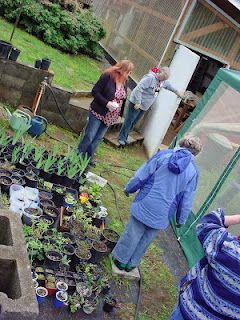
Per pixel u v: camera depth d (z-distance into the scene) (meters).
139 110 7.47
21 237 2.64
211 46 8.55
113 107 5.57
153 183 3.93
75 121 7.17
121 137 7.77
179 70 7.98
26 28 10.22
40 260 4.01
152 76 7.25
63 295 3.75
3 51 6.28
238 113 5.41
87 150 6.11
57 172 5.38
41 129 6.32
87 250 4.35
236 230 4.84
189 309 2.86
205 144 5.95
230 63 8.87
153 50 9.09
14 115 6.04
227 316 2.74
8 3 9.95
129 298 4.27
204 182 5.70
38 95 6.62
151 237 4.20
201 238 2.71
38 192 4.85
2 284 2.50
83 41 10.99
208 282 2.77
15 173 4.96
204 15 8.19
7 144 5.38
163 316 4.26
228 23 8.29
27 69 6.55
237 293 2.64
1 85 6.59
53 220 4.52
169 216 4.01
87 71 9.99
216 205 5.33
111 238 4.77
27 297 2.23
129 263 4.39
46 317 3.58
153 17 9.62
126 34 11.23
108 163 6.93
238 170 5.16
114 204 5.76
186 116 10.34
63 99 6.93
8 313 2.12
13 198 4.45
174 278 4.97
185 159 3.84
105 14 13.66
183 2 8.16
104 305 3.95
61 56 9.96
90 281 4.05
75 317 3.72
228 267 2.61
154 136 8.17
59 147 6.33
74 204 4.99
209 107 6.07
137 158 7.91
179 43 8.35
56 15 10.46
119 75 5.55
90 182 5.79
